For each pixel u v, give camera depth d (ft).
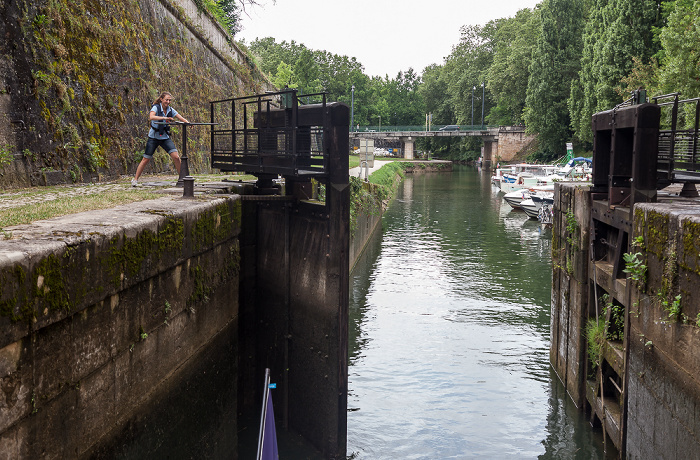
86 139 38.27
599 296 35.63
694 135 32.42
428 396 38.73
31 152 32.76
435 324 52.95
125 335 17.90
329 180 29.76
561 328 41.24
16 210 21.36
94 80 39.96
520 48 278.87
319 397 31.58
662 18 159.94
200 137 62.28
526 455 31.94
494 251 86.43
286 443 32.94
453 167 354.33
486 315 55.67
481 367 43.50
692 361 20.84
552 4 233.76
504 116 332.60
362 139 116.37
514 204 134.10
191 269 23.72
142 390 19.19
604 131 35.04
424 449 32.27
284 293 34.35
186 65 59.57
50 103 34.65
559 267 41.93
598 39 183.01
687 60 110.73
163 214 20.76
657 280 24.22
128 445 18.22
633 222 27.22
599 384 34.04
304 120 31.71
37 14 34.06
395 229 107.24
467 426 34.73
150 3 51.55
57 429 14.51
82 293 15.25
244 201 36.04
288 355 34.45
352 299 60.59
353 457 31.40
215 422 27.32
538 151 262.06
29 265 13.19
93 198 26.71
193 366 24.11
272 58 360.48
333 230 29.91
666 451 23.11
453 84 381.81
